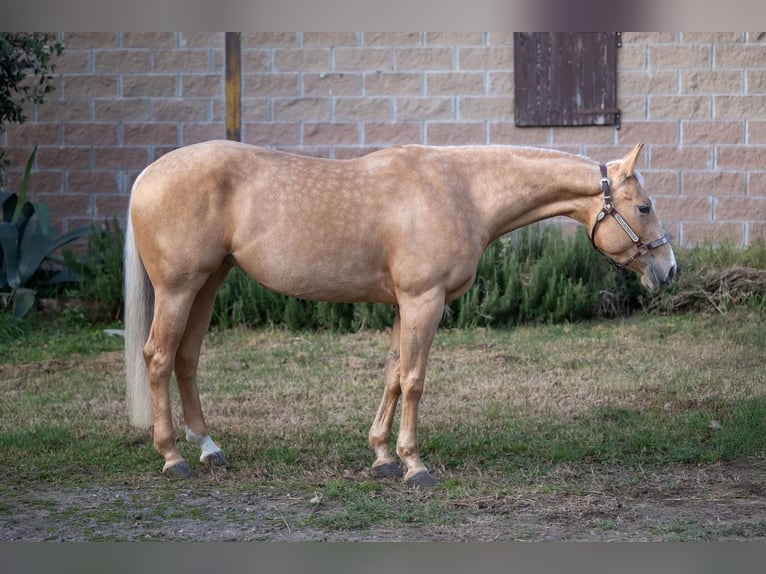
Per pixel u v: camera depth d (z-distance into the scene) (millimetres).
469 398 7320
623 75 10992
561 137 11086
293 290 5375
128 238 5480
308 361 8562
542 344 9016
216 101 11203
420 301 5262
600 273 10258
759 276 9914
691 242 11062
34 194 11234
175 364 5711
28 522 4805
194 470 5676
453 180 5363
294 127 11227
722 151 10992
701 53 10938
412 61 11125
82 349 8977
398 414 6918
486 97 11109
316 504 5090
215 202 5250
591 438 6285
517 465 5852
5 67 9953
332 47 11141
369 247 5293
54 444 6160
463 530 4723
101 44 11125
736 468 5812
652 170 11047
